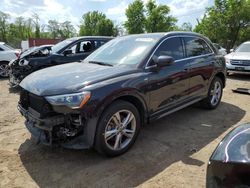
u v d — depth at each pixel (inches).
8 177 131.2
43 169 138.2
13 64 325.1
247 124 109.3
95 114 134.7
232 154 86.7
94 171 136.3
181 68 188.9
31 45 1616.6
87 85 136.8
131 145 157.2
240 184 79.7
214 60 229.6
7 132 186.2
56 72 159.0
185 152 156.6
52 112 136.7
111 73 151.3
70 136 137.1
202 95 219.5
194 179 129.3
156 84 167.5
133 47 182.1
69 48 335.3
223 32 1354.6
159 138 175.9
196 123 204.4
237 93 306.0
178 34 199.5
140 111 163.0
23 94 155.4
